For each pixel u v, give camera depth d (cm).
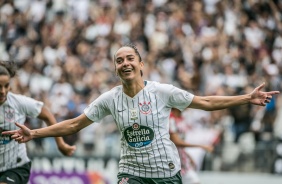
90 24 3638
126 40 3381
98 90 3125
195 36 3225
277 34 3125
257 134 2581
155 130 1275
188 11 3394
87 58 3419
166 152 1280
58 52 3619
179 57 3097
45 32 3844
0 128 1435
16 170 1467
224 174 2523
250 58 2981
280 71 2894
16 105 1455
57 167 2761
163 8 3447
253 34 3125
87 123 1310
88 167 2714
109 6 3675
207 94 2841
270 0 3234
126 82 1270
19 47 3834
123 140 1301
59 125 1300
